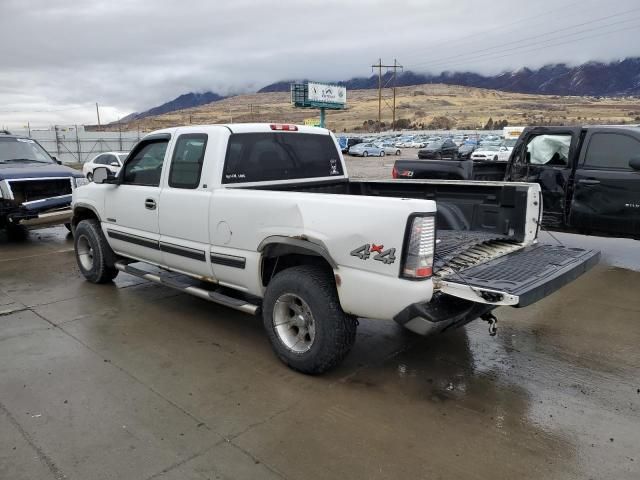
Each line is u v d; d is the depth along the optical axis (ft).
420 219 10.59
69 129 151.94
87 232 20.30
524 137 25.84
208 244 14.85
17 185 29.07
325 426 10.64
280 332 13.16
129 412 11.13
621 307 18.54
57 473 9.12
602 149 23.00
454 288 10.78
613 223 22.84
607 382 12.76
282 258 14.01
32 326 16.31
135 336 15.48
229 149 14.75
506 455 9.70
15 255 27.27
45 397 11.76
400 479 8.98
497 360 14.01
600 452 9.83
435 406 11.49
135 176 17.72
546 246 14.67
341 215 11.52
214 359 13.85
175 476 9.05
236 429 10.50
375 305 11.21
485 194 14.97
